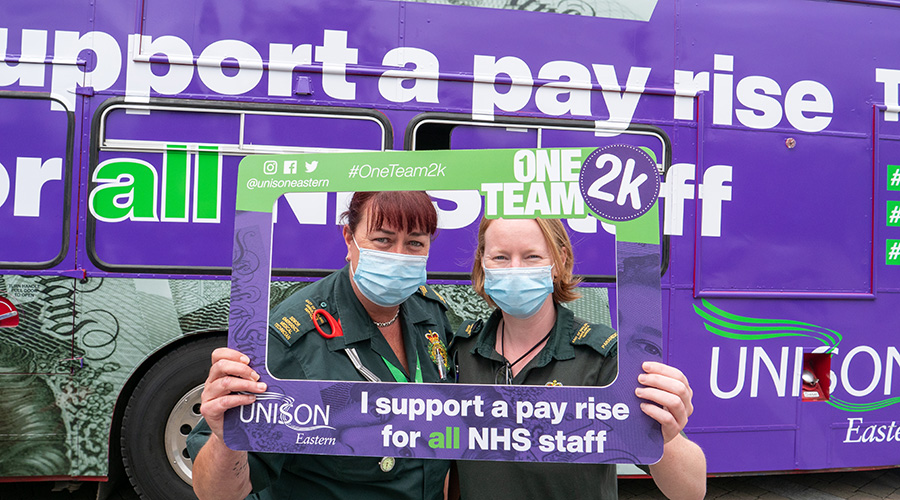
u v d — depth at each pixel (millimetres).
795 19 3148
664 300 3012
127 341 2758
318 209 2779
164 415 2895
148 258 2744
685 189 3031
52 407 2730
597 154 1144
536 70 2965
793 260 3102
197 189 2760
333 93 2848
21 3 2709
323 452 1134
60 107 2707
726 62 3086
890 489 3621
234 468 1157
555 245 1250
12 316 2691
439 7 2928
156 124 2744
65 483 2973
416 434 1138
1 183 2674
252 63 2799
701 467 1192
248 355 1143
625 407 1105
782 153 3111
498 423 1132
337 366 1227
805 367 3154
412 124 2879
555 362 1282
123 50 2742
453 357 1406
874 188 3176
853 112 3182
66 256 2709
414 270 1239
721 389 3033
